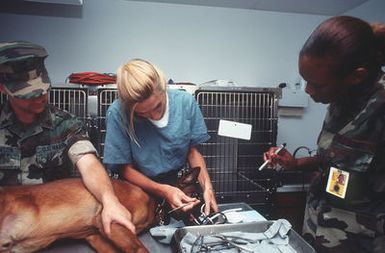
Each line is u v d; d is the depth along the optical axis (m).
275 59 2.69
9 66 0.98
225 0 2.44
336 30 0.75
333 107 0.96
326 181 0.96
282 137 2.71
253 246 0.90
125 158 1.27
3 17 2.26
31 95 1.02
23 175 1.20
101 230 1.02
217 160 1.99
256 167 2.01
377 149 0.80
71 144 1.17
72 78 1.79
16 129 1.18
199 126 1.40
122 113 1.19
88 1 2.37
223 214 1.16
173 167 1.33
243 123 1.80
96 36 2.40
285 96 2.57
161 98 1.13
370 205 0.85
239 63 2.63
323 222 0.93
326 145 0.96
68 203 1.04
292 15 2.71
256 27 2.65
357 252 0.87
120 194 1.12
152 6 2.46
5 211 0.98
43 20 2.32
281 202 2.45
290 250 0.88
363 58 0.76
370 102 0.82
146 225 1.16
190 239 0.91
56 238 1.03
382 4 2.26
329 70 0.76
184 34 2.53
